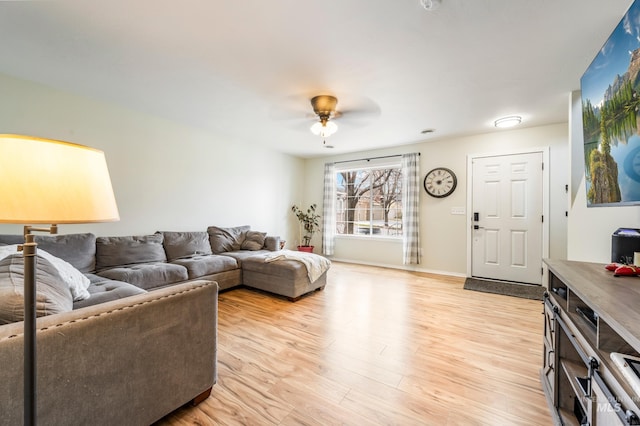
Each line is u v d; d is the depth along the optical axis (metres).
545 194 3.72
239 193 4.69
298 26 1.76
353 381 1.65
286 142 4.82
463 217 4.32
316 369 1.77
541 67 2.22
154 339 1.22
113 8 1.63
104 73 2.42
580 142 2.52
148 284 2.63
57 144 0.77
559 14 1.63
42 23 1.77
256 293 3.44
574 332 1.14
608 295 0.99
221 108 3.23
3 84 2.45
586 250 2.31
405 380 1.66
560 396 1.34
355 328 2.40
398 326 2.45
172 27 1.79
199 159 4.06
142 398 1.17
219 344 2.10
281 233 5.57
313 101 2.86
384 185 5.31
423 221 4.68
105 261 2.78
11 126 2.50
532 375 1.72
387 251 5.12
